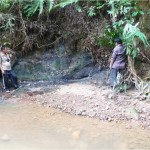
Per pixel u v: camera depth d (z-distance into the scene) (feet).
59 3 30.63
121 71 26.81
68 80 30.25
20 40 31.19
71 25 31.86
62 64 31.17
